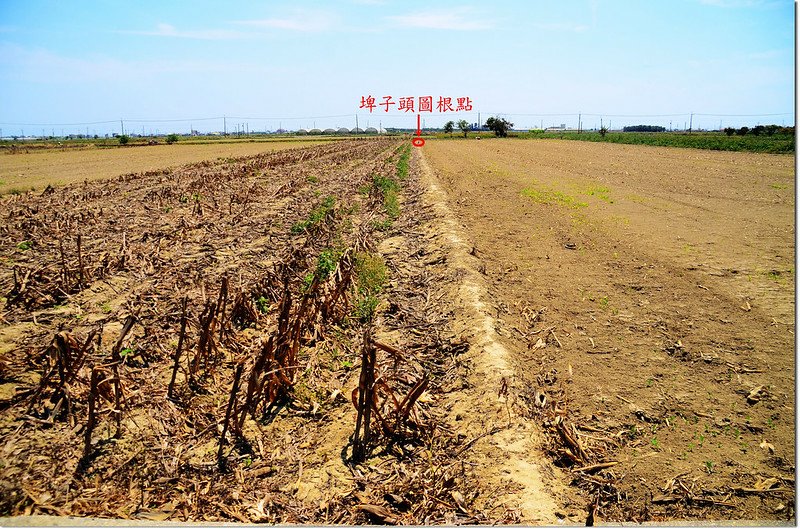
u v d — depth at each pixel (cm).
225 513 400
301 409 540
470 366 594
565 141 7069
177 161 3891
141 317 728
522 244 1138
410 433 494
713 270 885
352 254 989
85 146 7094
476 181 2348
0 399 517
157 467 445
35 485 415
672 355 617
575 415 512
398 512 399
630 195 1753
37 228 1256
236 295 725
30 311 757
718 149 4403
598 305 773
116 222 1365
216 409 534
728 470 430
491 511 380
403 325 736
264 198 1795
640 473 433
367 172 2755
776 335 643
